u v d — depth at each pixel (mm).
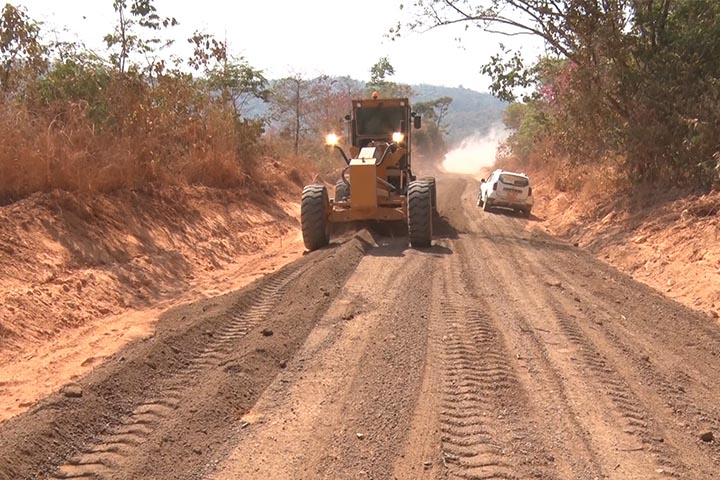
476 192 28453
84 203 9047
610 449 4051
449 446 4012
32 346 5867
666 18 15109
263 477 3611
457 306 7395
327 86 31984
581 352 5949
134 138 11477
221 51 15875
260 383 5012
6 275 6750
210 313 6777
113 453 3820
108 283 7723
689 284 9211
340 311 7086
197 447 3951
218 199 13500
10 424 4039
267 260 11148
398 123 14242
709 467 3881
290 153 24281
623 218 14094
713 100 12867
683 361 5965
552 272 9891
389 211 12062
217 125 15328
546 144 29609
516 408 4625
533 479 3631
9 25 10547
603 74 15898
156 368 5184
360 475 3650
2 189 8312
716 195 11758
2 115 8922
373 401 4688
